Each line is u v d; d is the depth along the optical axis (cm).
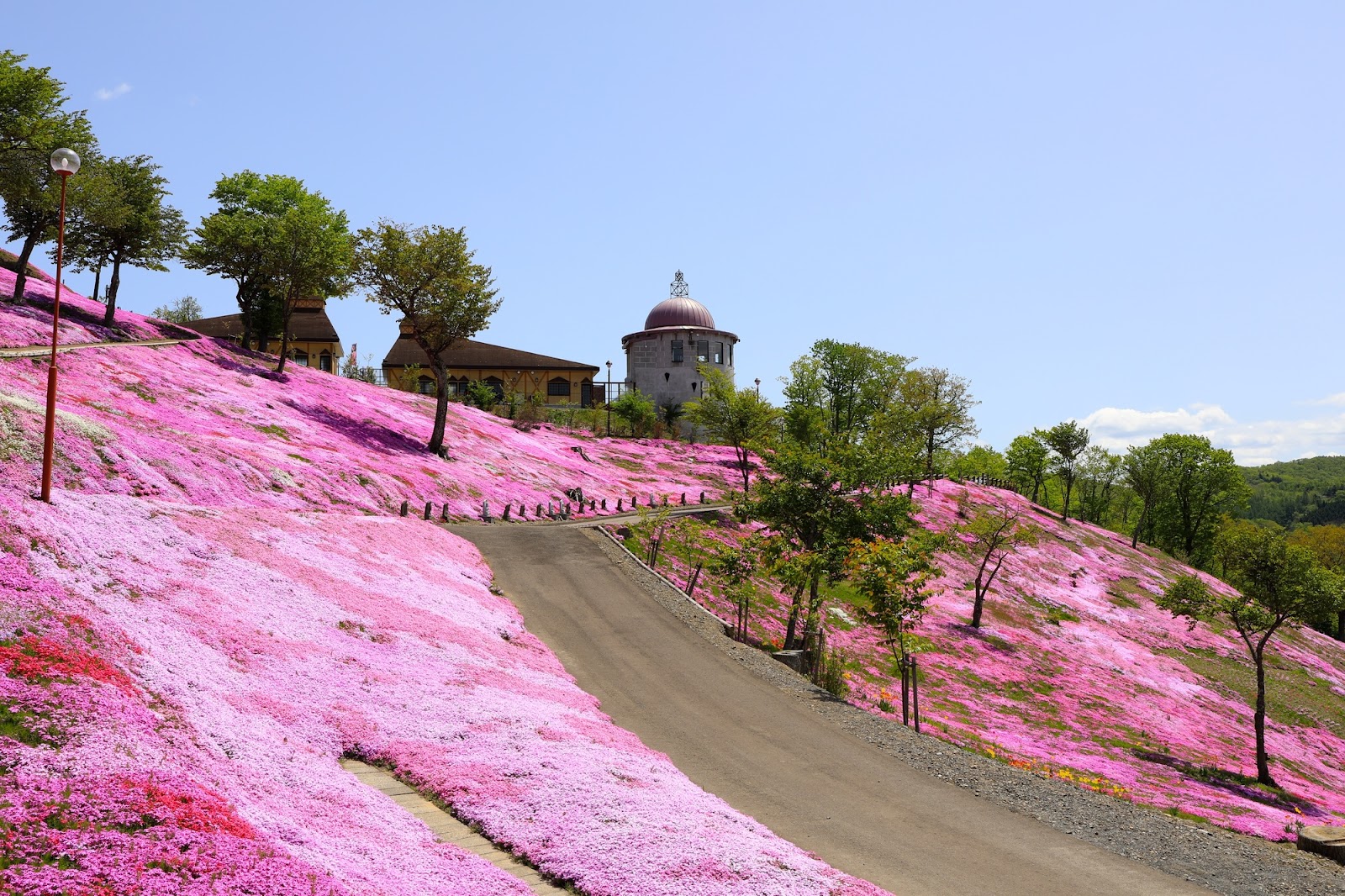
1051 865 1595
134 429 3653
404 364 11100
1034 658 5131
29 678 1269
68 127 5434
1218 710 5125
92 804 1027
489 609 3089
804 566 3594
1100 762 3397
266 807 1255
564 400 11744
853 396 9906
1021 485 12962
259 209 8044
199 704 1502
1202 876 1627
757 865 1337
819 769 2047
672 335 11512
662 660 2911
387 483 4650
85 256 5850
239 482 3631
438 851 1286
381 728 1780
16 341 4453
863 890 1312
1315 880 1689
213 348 6388
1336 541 11481
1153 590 8031
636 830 1416
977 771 2161
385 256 5741
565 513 5569
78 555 1880
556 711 2105
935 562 6738
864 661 4234
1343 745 5131
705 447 9988
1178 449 11131
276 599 2253
